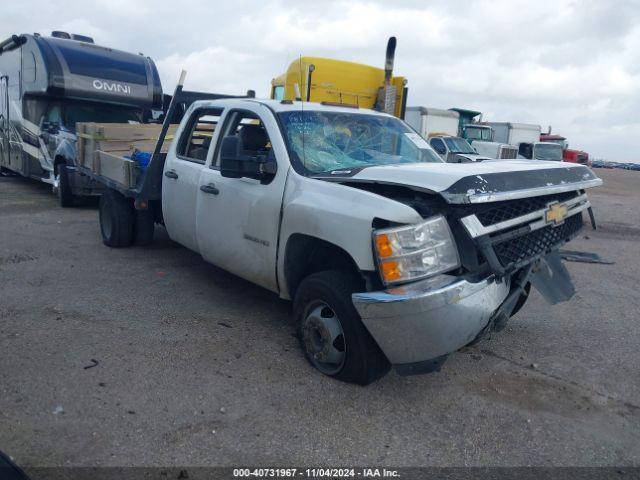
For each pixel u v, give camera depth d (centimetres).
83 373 404
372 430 349
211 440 331
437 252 354
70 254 724
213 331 491
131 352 441
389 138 518
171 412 358
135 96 1170
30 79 1163
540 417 373
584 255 619
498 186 356
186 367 420
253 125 494
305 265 441
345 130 498
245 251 480
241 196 477
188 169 566
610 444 345
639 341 510
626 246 962
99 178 772
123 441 325
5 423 337
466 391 403
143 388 387
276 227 439
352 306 378
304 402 377
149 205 686
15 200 1158
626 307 607
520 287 394
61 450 314
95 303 547
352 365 386
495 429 356
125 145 795
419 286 346
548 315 571
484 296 359
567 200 431
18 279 612
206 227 530
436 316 340
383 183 378
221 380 402
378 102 1234
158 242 810
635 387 421
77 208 1088
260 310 548
